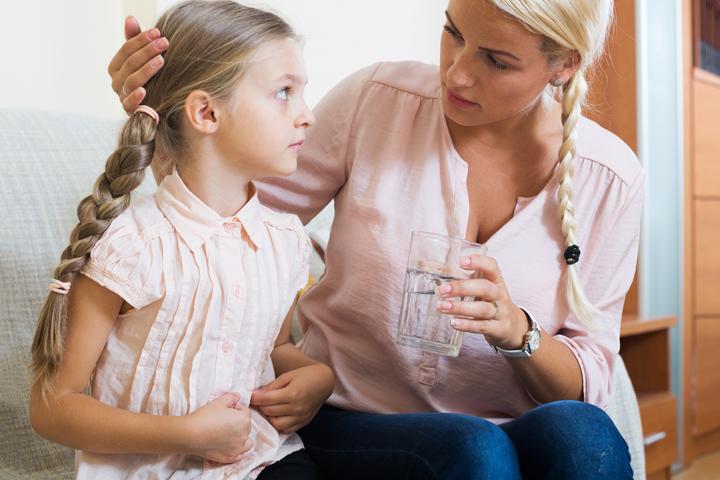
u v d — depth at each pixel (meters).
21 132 1.35
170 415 0.92
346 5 2.53
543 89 1.10
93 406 0.88
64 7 2.03
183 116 0.96
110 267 0.90
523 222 1.16
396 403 1.16
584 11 1.01
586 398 1.14
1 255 1.24
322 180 1.21
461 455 0.91
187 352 0.94
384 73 1.23
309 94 2.46
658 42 2.82
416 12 2.77
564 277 1.18
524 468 0.99
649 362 2.59
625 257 1.22
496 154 1.17
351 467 1.04
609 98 2.81
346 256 1.15
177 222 0.95
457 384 1.15
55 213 1.31
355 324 1.15
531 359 1.08
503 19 0.97
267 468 1.00
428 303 0.99
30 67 1.96
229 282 0.96
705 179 3.01
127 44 0.95
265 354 1.03
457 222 1.14
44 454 1.23
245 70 0.94
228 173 0.98
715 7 3.02
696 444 2.98
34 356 0.90
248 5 1.00
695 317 2.98
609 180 1.19
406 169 1.16
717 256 3.05
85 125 1.45
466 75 1.03
